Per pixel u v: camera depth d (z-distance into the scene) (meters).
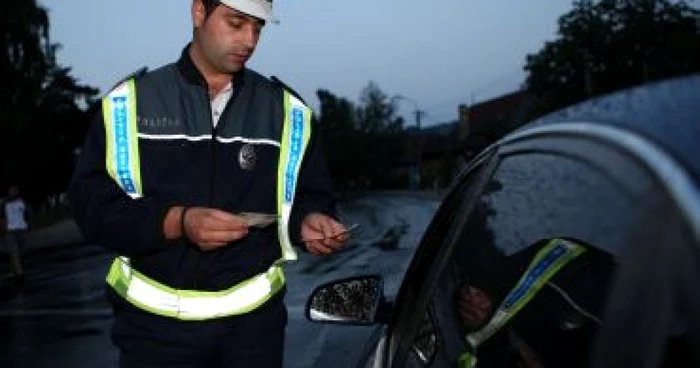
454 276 2.20
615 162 1.29
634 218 1.18
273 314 2.88
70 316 9.74
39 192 52.94
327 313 2.73
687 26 40.31
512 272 1.86
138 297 2.77
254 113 2.88
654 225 1.11
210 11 2.74
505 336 1.80
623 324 1.15
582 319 1.47
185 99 2.79
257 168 2.84
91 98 58.12
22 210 15.08
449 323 2.13
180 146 2.76
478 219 2.16
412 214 31.77
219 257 2.74
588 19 42.03
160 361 2.78
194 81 2.79
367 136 93.94
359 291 2.75
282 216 2.86
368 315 2.72
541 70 43.81
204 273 2.74
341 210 38.41
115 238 2.63
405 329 2.46
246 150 2.82
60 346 7.99
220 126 2.81
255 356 2.84
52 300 11.30
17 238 15.00
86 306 10.52
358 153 91.81
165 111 2.77
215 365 2.83
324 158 3.06
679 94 1.36
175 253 2.72
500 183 2.06
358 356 3.09
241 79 2.88
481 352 1.89
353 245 17.16
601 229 1.41
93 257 18.28
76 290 12.30
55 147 46.62
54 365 7.21
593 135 1.42
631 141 1.26
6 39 35.44
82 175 2.74
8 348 8.02
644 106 1.36
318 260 14.16
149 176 2.75
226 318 2.78
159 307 2.75
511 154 2.01
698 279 0.98
